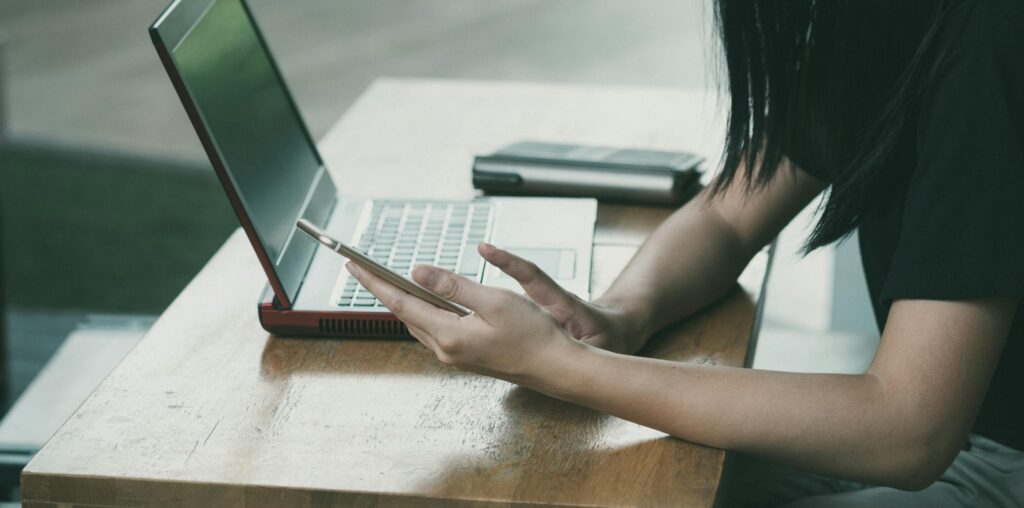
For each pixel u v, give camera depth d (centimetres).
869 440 95
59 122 467
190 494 92
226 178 107
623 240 137
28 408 167
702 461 95
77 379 175
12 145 439
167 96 495
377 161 161
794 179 130
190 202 397
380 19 595
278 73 138
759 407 95
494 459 95
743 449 96
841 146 112
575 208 139
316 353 111
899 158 105
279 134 130
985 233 92
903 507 116
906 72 100
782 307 282
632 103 186
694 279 123
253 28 135
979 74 93
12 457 156
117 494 93
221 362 110
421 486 91
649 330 116
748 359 121
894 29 103
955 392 94
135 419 100
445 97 190
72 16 598
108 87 505
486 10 609
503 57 543
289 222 121
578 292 119
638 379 97
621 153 153
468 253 126
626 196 147
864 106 108
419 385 106
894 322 97
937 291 93
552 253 127
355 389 105
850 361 158
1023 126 92
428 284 97
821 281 293
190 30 111
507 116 181
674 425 96
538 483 91
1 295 254
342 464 94
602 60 537
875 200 107
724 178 121
